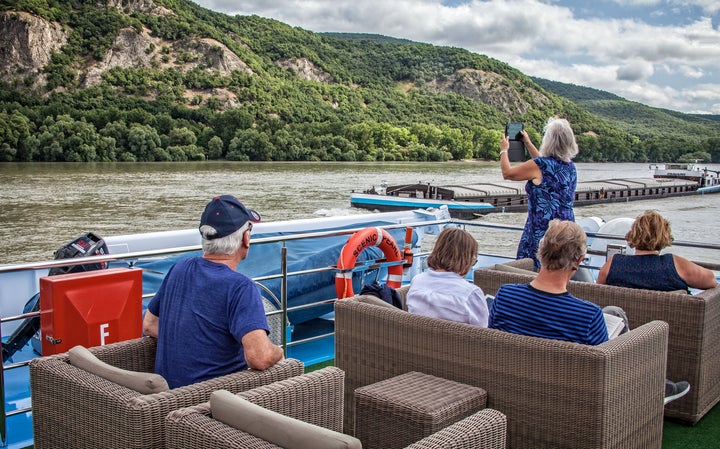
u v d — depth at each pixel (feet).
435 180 232.53
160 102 396.57
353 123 434.71
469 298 8.68
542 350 7.27
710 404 10.55
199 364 7.02
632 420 7.55
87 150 311.27
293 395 5.92
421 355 8.43
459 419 7.25
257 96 441.27
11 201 160.56
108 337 10.18
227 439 4.78
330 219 20.01
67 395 6.40
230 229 7.34
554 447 7.25
